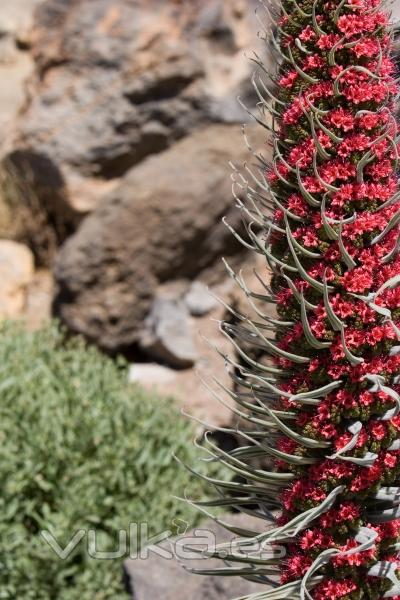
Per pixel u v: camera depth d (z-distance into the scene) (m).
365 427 2.78
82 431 5.62
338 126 2.70
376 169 2.73
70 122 9.96
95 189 9.98
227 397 7.88
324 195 2.63
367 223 2.70
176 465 5.61
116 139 9.86
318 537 2.84
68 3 10.20
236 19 9.88
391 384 2.78
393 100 2.80
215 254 9.05
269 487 2.97
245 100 9.64
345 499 2.83
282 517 2.96
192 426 6.02
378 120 2.72
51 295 9.91
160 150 9.89
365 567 2.86
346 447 2.69
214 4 9.84
